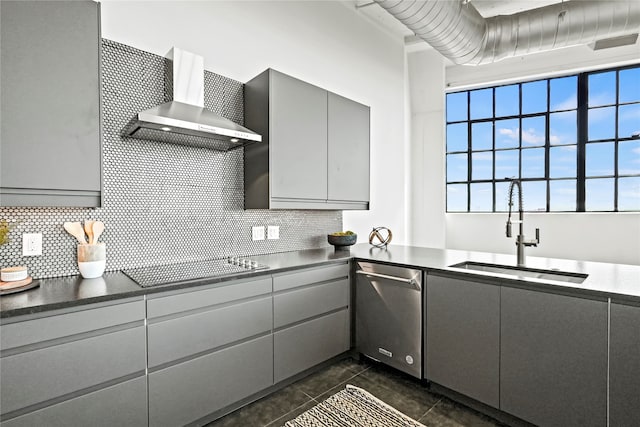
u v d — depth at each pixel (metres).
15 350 1.23
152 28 2.18
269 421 1.88
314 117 2.64
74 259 1.83
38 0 1.46
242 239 2.61
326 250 3.04
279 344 2.14
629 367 1.43
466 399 2.03
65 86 1.53
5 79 1.38
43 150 1.47
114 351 1.46
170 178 2.21
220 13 2.54
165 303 1.63
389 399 2.10
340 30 3.60
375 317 2.48
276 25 2.94
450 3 2.66
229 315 1.88
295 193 2.50
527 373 1.73
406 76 4.61
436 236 4.68
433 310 2.13
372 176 4.04
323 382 2.30
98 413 1.43
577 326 1.57
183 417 1.70
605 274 1.84
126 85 2.01
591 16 2.82
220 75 2.48
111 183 1.96
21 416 1.24
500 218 4.82
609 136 4.30
